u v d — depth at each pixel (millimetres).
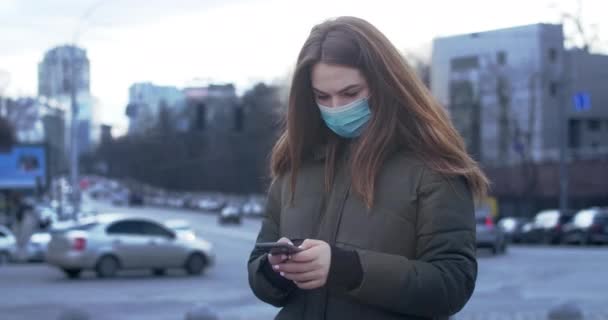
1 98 61031
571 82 34625
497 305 15031
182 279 22203
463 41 14742
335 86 2717
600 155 48781
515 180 51000
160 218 75312
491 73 32938
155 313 14484
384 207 2609
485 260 28250
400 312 2539
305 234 2750
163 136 65938
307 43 2816
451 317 2865
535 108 43688
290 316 2717
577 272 22922
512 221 44625
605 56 33125
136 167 89188
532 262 27062
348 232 2629
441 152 2666
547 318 12797
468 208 2637
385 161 2680
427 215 2582
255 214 80188
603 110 46812
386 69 2699
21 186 62125
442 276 2502
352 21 2783
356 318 2592
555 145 48938
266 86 38562
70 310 12000
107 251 22156
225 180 87875
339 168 2775
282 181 2949
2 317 13773
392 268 2461
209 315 12477
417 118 2693
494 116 42094
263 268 2768
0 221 50188
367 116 2738
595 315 13383
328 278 2445
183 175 93125
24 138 68062
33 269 26375
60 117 62281
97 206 105750
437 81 26016
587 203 48625
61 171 80812
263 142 77062
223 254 34312
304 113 2867
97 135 51281
